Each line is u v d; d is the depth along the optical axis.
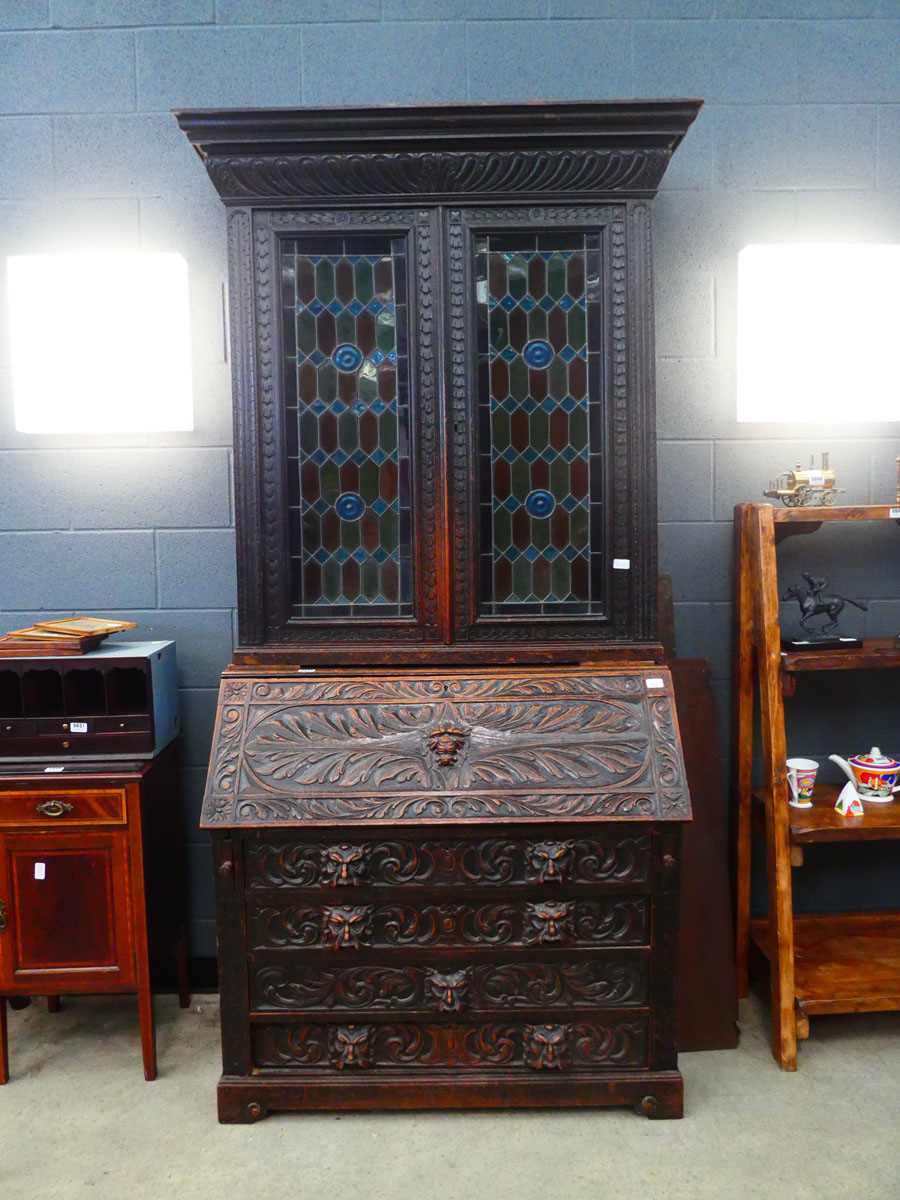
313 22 2.24
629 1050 1.85
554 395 1.94
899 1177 1.70
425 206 1.88
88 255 2.25
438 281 1.89
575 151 1.83
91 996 2.39
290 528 1.96
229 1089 1.85
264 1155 1.77
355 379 1.93
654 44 2.26
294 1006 1.84
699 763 2.22
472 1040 1.85
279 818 1.77
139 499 2.36
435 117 1.78
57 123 2.27
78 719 2.01
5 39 2.26
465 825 1.76
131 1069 2.06
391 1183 1.69
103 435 2.34
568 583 1.97
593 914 1.81
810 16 2.27
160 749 2.09
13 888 1.96
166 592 2.38
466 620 1.96
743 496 2.37
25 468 2.35
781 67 2.28
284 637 1.97
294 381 1.93
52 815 1.94
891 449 2.37
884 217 2.32
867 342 2.25
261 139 1.81
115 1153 1.79
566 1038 1.84
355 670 1.95
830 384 2.26
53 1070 2.07
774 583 2.09
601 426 1.93
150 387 2.23
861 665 2.09
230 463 2.35
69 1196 1.67
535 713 1.88
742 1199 1.64
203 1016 2.29
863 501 2.38
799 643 2.15
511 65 2.25
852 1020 2.24
